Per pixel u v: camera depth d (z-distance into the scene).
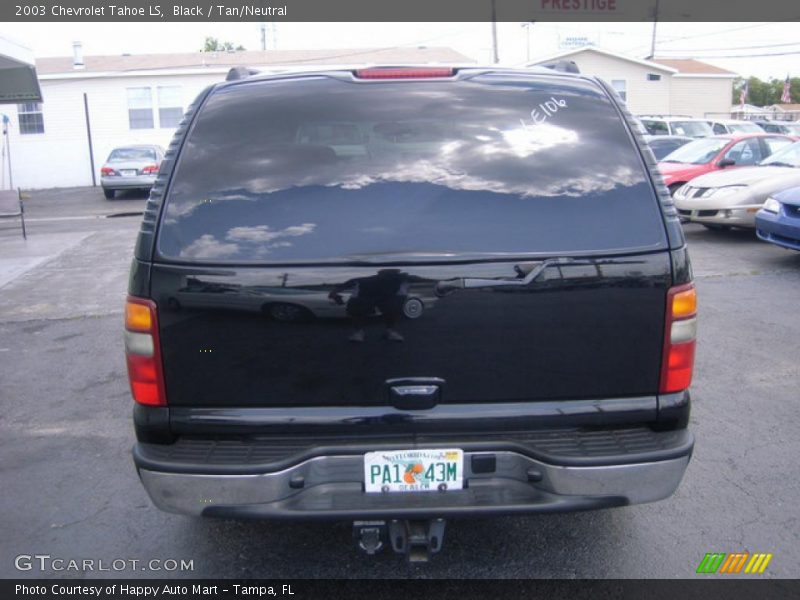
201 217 2.69
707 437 4.56
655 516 3.69
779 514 3.69
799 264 9.25
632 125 2.89
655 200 2.74
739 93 74.44
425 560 2.82
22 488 4.12
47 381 5.91
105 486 4.14
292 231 2.65
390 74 3.00
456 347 2.65
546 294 2.63
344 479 2.71
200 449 2.72
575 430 2.78
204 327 2.64
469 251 2.63
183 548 3.50
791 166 11.58
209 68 28.22
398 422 2.69
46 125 27.77
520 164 2.78
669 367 2.73
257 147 2.80
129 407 5.34
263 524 3.70
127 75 27.62
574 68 3.41
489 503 2.70
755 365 5.80
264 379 2.68
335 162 2.78
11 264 10.94
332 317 2.62
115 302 8.41
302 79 3.00
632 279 2.66
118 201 22.11
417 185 2.74
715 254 10.04
